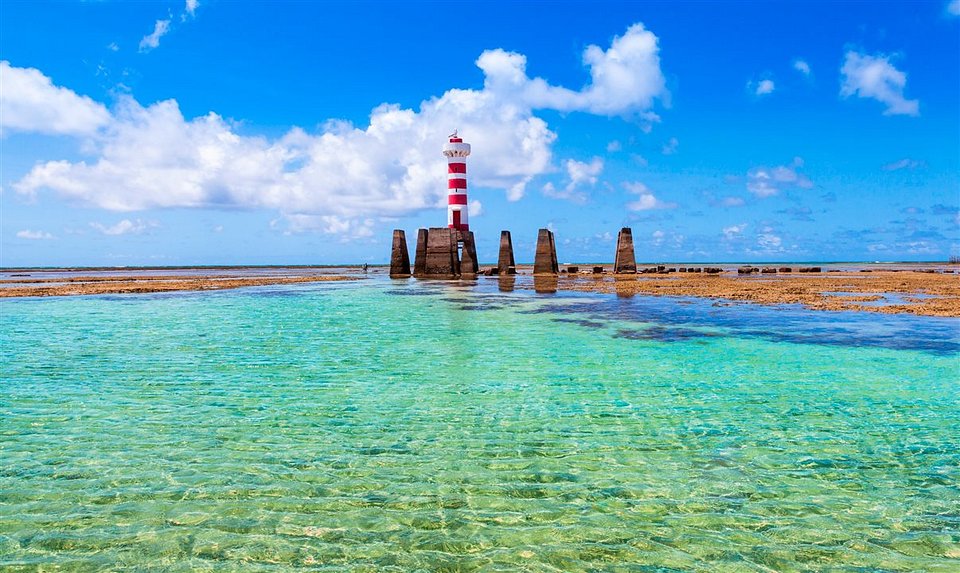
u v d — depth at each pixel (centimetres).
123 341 1809
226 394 1123
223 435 869
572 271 7856
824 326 2042
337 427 910
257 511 616
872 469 729
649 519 596
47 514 607
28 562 515
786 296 3291
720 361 1444
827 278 5722
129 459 767
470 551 537
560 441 842
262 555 530
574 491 668
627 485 683
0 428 897
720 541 552
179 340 1831
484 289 4503
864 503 632
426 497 653
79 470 727
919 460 760
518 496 655
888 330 1933
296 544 549
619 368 1367
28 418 953
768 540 553
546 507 627
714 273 7544
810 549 536
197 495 655
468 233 7788
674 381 1230
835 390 1141
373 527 582
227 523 589
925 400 1063
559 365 1408
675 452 794
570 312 2623
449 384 1208
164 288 4688
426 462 759
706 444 827
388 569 507
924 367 1354
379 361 1468
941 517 598
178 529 576
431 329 2083
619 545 546
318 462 759
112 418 957
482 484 688
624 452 795
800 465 743
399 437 862
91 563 515
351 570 506
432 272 7144
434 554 532
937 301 2867
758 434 869
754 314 2441
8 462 753
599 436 863
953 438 848
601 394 1119
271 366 1403
